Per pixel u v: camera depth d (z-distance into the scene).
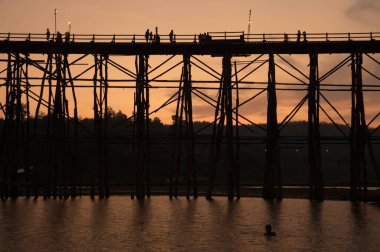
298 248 35.00
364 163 67.56
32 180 76.44
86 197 74.12
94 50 68.31
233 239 38.38
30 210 55.41
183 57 68.69
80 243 36.41
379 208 60.00
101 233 40.62
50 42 67.69
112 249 34.44
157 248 34.88
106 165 71.12
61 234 40.00
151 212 54.62
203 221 47.88
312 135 70.38
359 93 67.88
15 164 68.56
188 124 69.56
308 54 70.44
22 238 38.22
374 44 67.75
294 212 55.53
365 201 67.12
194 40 68.62
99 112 69.06
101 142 69.81
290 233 41.16
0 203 62.84
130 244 36.19
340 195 79.25
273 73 68.56
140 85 68.19
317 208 59.69
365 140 67.88
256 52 69.38
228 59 68.88
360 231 42.12
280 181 69.19
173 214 52.97
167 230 42.44
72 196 71.44
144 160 70.25
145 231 41.78
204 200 69.62
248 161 175.00
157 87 68.75
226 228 43.66
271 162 71.38
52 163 71.75
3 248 34.59
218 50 69.00
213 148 69.88
